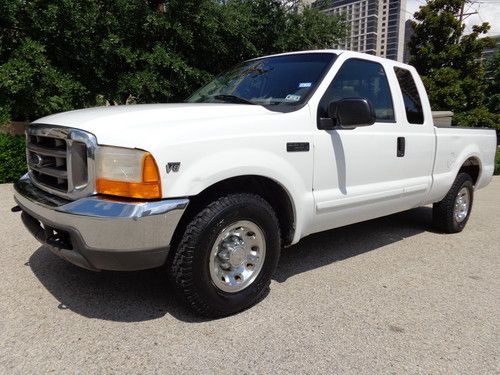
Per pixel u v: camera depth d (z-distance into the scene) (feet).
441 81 50.24
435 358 8.67
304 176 11.03
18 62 24.77
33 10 25.98
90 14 27.86
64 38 27.63
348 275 12.91
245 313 10.25
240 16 33.45
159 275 12.06
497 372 8.27
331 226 12.42
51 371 7.83
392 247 15.92
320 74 12.10
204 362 8.26
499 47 64.39
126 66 31.27
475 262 14.52
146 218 8.25
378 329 9.71
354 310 10.59
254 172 9.74
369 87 13.44
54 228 9.09
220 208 9.32
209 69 35.24
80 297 10.68
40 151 9.87
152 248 8.55
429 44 52.49
